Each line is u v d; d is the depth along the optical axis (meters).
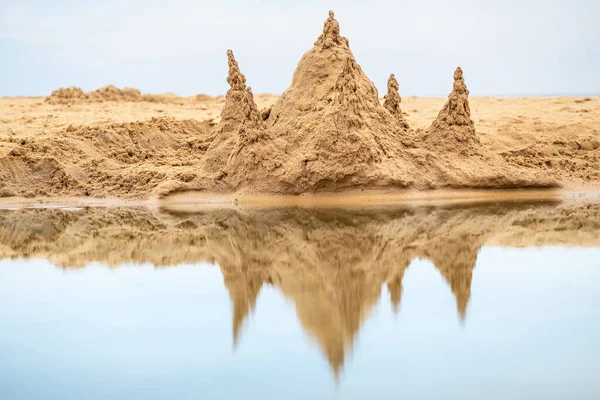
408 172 24.47
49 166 27.80
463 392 9.05
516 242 16.72
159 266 15.34
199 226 19.77
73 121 42.00
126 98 59.44
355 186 24.06
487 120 38.88
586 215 20.30
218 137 27.22
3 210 23.95
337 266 14.80
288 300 12.65
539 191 25.25
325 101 26.08
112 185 26.89
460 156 25.59
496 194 24.84
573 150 31.17
